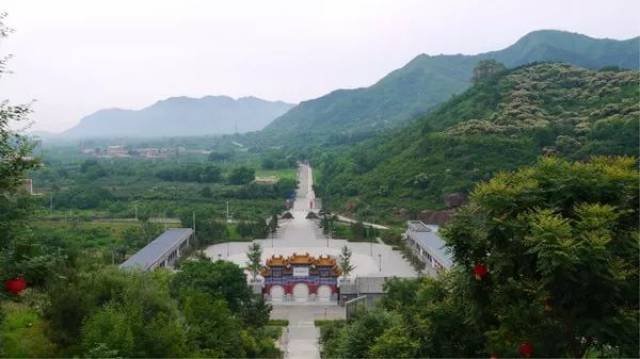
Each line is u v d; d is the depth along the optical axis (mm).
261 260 114188
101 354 26859
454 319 27812
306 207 186000
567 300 21797
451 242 24547
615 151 119625
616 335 21344
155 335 32844
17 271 25016
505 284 24516
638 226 23141
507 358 23562
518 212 23297
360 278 90812
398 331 35031
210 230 134750
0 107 25219
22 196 26234
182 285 65000
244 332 57688
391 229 134875
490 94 183375
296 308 88750
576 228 21359
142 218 146125
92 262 50031
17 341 31859
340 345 47375
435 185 141750
